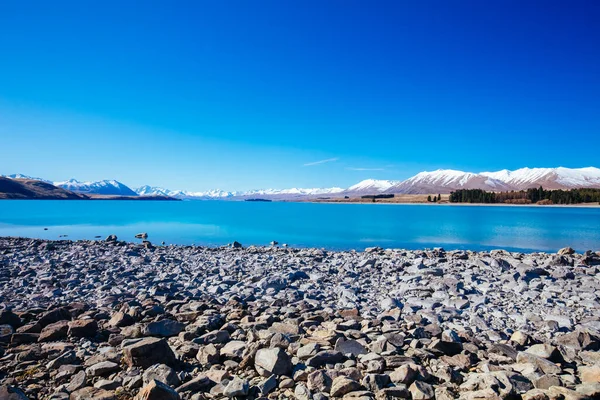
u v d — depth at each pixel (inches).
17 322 453.7
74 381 297.1
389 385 295.0
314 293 719.1
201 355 351.6
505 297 682.8
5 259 1095.0
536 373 313.1
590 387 280.2
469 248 1818.4
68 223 3307.1
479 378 295.4
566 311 586.9
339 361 343.3
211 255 1336.1
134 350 322.7
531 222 3624.5
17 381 304.7
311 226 3112.7
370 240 2145.7
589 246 1894.7
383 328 441.1
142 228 2851.9
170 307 560.4
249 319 476.7
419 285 778.8
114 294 676.7
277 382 304.3
